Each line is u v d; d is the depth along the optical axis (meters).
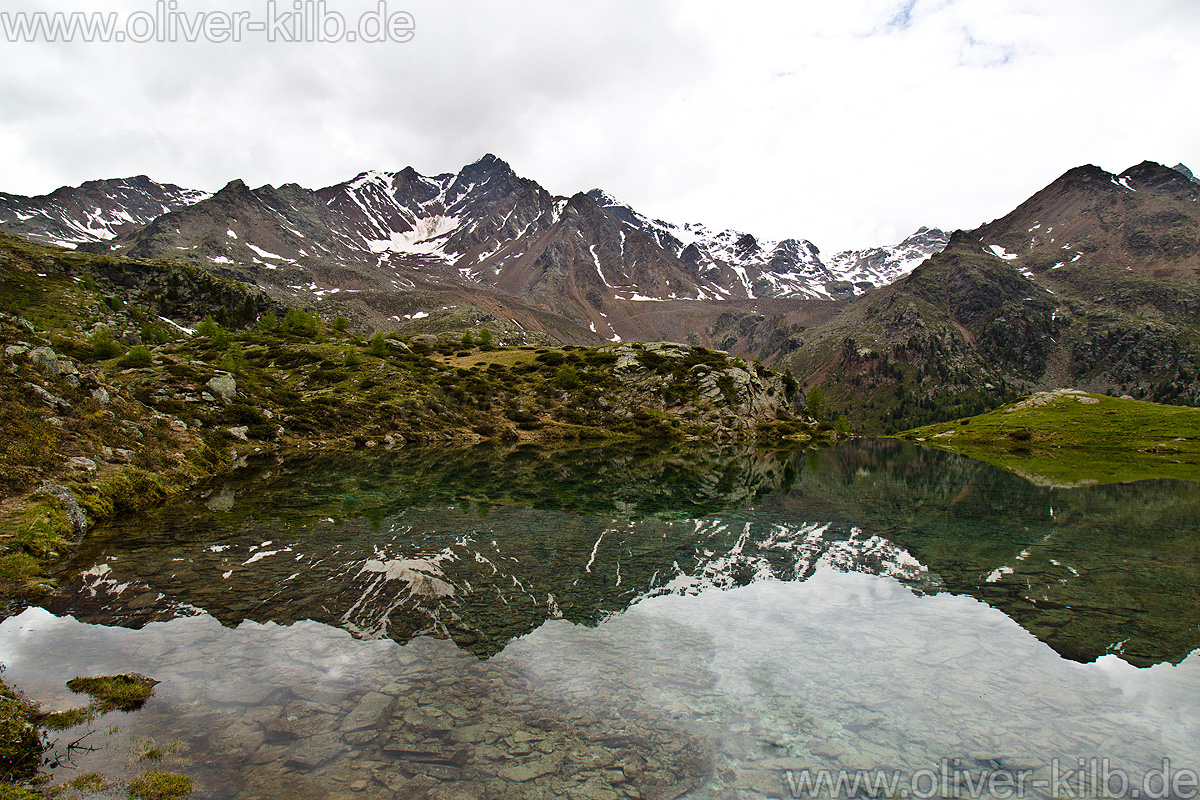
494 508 30.22
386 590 16.69
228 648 12.51
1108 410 107.44
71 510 22.25
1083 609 16.30
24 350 32.41
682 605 16.34
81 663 11.45
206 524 24.45
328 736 9.31
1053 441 96.00
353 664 11.98
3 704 8.95
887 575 19.59
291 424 60.91
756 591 17.70
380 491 34.44
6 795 7.03
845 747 9.60
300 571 18.19
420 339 159.00
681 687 11.49
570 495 35.66
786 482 46.19
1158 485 44.69
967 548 23.58
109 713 9.59
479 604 15.95
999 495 39.16
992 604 16.67
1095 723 10.41
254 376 69.62
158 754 8.54
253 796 7.73
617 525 27.05
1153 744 9.75
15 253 156.75
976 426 122.31
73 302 143.75
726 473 52.22
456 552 21.14
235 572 17.95
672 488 40.75
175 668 11.45
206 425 50.44
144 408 42.09
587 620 15.01
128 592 15.86
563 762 8.94
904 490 41.62
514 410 93.38
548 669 12.07
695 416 106.56
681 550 22.67
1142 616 15.73
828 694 11.35
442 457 56.44
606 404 105.12
